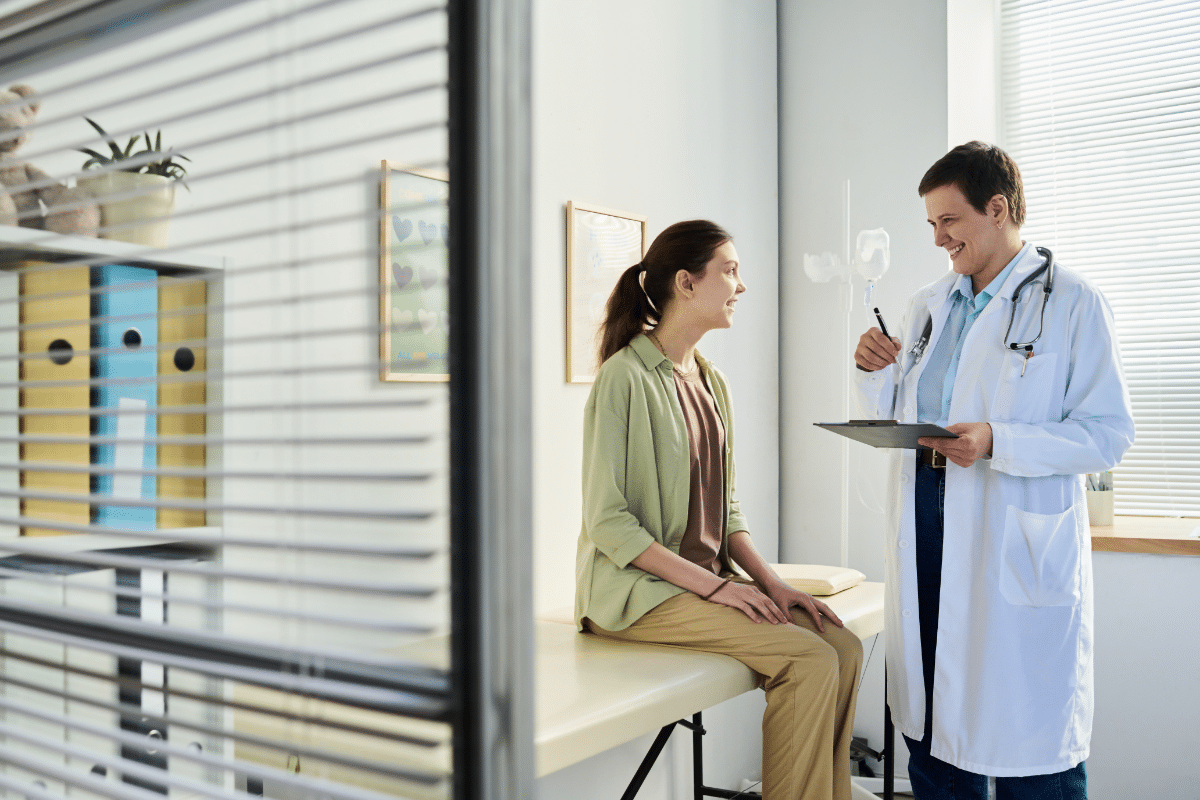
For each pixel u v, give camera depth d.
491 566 0.69
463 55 0.70
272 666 0.85
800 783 1.76
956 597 1.82
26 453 1.20
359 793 0.76
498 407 0.70
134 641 0.96
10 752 1.02
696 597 1.87
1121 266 3.20
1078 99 3.29
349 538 1.67
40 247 1.12
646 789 2.56
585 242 2.47
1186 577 2.72
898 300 3.18
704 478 2.06
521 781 0.69
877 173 3.23
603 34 2.58
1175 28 3.14
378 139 0.77
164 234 1.36
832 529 3.26
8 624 1.06
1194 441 3.07
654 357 2.02
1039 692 1.76
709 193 3.02
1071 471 1.76
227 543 0.88
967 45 3.23
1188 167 3.11
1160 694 2.75
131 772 0.92
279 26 1.55
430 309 1.98
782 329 3.40
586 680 1.66
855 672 1.91
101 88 1.38
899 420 2.07
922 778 1.93
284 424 1.61
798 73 3.40
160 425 1.32
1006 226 1.89
